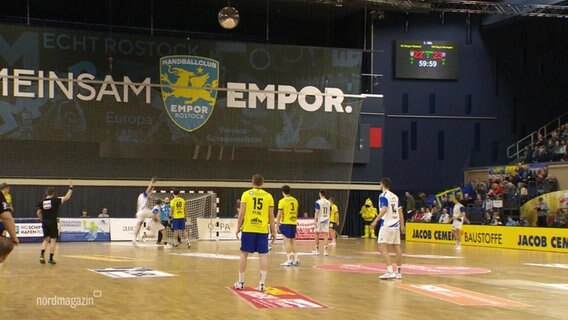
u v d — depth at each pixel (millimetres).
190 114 28625
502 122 34250
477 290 11398
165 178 28422
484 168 32375
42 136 26938
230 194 29172
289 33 34750
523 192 28281
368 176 32219
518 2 30797
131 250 20984
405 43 33531
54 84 27125
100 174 27672
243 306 9180
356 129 30375
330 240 27812
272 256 18812
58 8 31812
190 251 20562
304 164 29969
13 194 26672
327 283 12062
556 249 22734
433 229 28641
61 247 22578
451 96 33969
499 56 34219
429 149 33750
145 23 32906
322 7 32656
